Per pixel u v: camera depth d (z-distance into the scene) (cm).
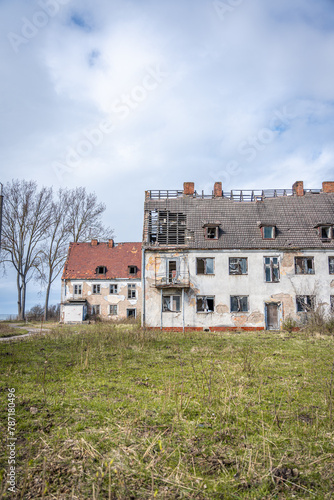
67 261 4947
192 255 3031
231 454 555
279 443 598
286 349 1627
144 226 3192
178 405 755
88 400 796
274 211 3328
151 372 1100
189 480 481
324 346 1727
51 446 568
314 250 3044
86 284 4731
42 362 1259
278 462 536
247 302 2970
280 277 3000
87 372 1097
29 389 886
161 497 443
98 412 721
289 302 2970
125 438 598
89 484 467
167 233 3142
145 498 441
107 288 4728
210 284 2983
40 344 1755
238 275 2997
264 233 3105
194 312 2945
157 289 2983
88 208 5397
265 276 3012
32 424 654
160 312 2956
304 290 2981
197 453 557
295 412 735
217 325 2927
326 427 657
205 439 607
